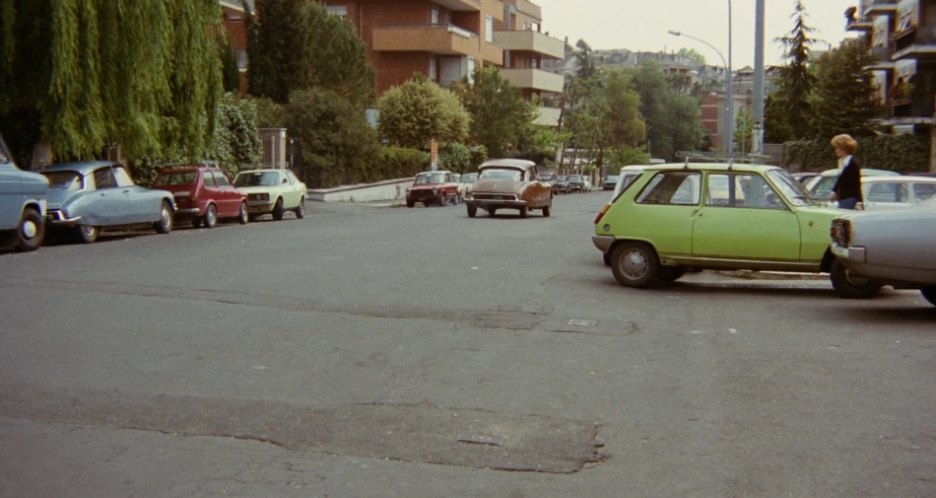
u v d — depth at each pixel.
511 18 86.88
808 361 8.91
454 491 5.37
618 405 7.29
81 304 11.63
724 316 11.57
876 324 10.98
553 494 5.35
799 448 6.22
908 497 5.33
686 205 13.95
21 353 8.82
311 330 10.20
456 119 59.31
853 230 11.09
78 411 6.92
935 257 10.75
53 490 5.32
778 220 13.52
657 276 15.16
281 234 24.45
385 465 5.82
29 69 22.50
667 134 122.06
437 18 65.94
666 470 5.78
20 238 18.62
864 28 62.31
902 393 7.69
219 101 28.62
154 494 5.27
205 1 27.45
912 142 45.75
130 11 23.75
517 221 32.84
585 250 20.45
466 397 7.48
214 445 6.17
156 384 7.75
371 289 13.38
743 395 7.61
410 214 37.78
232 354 8.94
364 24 64.06
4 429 6.46
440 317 11.16
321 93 47.38
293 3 47.97
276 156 42.69
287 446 6.17
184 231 26.00
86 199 21.11
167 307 11.50
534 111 74.38
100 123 23.41
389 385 7.83
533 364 8.71
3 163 18.56
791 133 63.41
